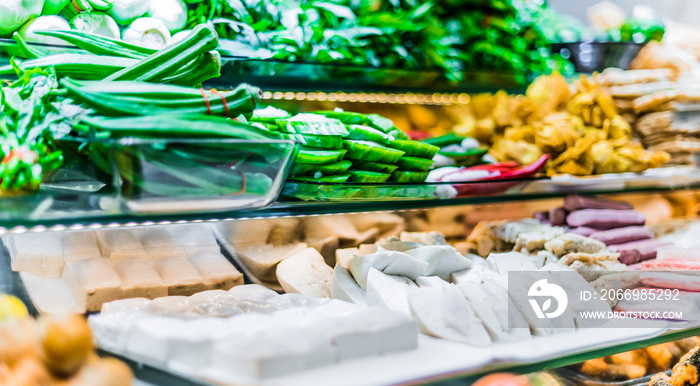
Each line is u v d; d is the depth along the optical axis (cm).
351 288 106
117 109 88
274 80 145
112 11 120
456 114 172
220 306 96
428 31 158
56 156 92
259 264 114
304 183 108
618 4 239
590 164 149
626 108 162
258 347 74
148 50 111
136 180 83
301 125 111
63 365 71
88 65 103
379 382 75
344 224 127
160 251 111
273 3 141
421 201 121
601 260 125
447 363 82
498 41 172
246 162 90
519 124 161
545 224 145
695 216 173
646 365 129
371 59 148
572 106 157
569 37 181
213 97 95
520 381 91
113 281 98
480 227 140
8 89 94
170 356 76
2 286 97
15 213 81
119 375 73
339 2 154
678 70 178
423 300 95
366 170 118
